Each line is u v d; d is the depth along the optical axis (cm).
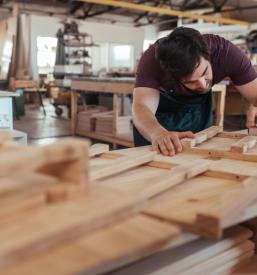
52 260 46
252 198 75
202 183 88
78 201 57
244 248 92
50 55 967
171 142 120
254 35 655
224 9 849
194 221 62
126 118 420
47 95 855
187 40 118
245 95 156
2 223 49
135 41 1074
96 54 1060
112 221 54
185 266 78
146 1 874
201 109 180
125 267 73
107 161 101
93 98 626
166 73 131
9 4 907
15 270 44
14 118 643
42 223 50
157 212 66
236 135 144
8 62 843
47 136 480
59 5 950
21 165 49
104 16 1046
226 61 146
